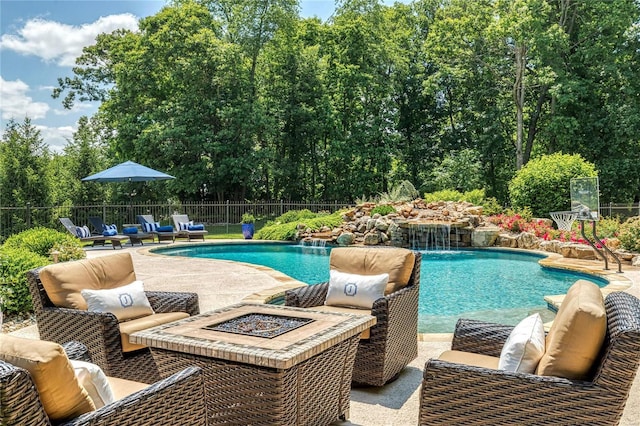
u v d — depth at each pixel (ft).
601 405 7.39
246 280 27.96
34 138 60.03
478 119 86.69
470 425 8.29
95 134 99.35
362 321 11.21
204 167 77.56
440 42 80.07
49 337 13.07
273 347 9.27
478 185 80.89
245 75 81.56
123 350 12.31
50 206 57.82
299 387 9.52
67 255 28.40
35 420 5.49
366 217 53.52
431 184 83.41
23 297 21.03
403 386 13.04
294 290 14.82
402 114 95.30
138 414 6.59
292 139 88.07
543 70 71.26
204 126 79.87
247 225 56.49
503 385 8.04
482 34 79.41
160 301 14.84
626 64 71.77
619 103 72.79
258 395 9.12
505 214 55.83
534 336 8.84
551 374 7.95
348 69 83.82
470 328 11.25
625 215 60.95
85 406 6.40
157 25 79.36
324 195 94.84
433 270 36.81
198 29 79.66
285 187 92.73
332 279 15.12
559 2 76.79
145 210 76.13
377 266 15.15
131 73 77.25
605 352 7.59
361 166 90.89
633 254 33.42
